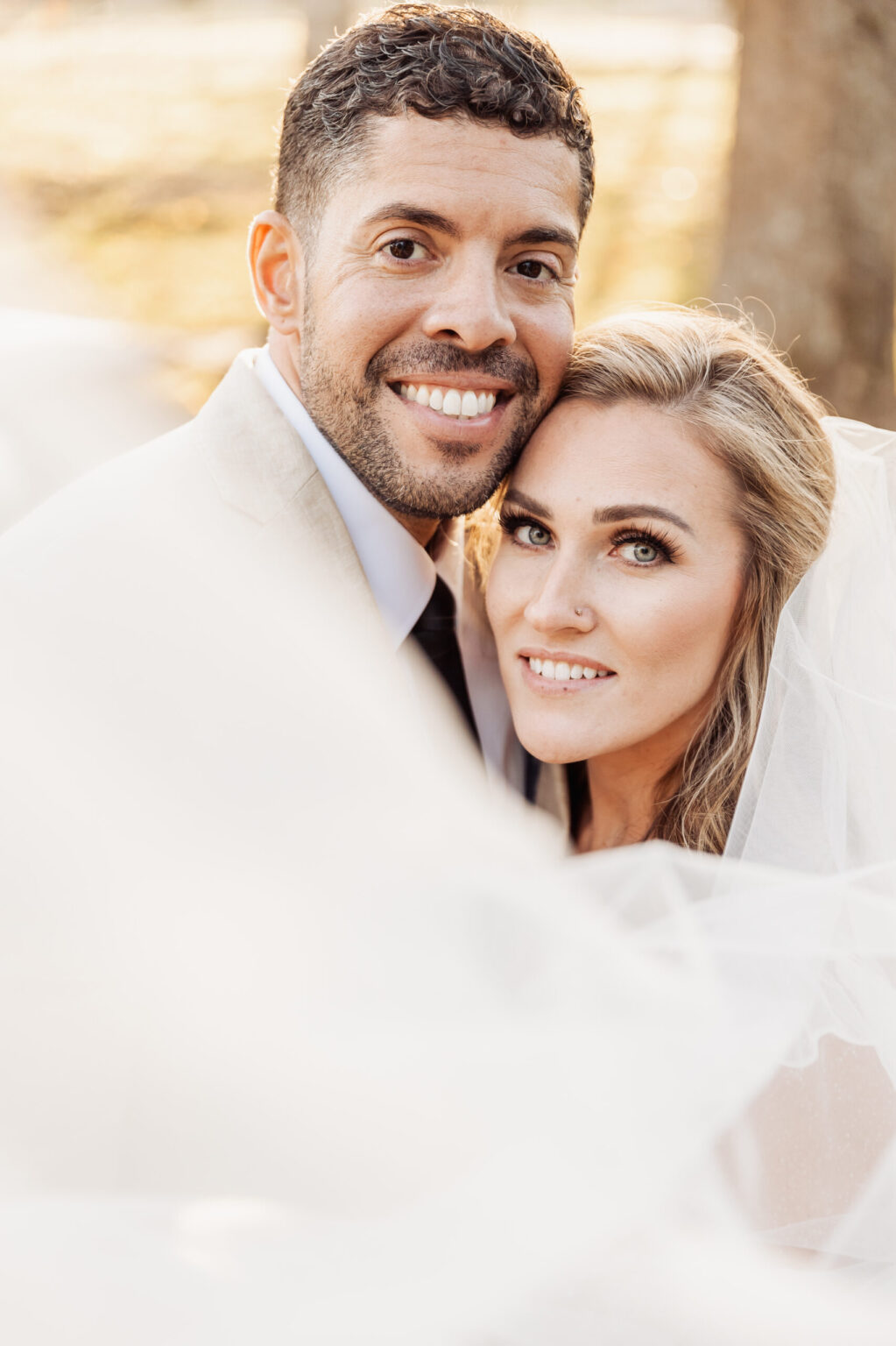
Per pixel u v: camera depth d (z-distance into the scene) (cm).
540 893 140
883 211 540
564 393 205
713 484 197
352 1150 110
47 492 180
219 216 997
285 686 141
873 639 195
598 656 201
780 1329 121
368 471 203
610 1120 117
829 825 180
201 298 846
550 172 194
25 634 143
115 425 204
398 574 212
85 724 129
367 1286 104
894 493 213
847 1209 138
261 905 119
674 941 140
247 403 197
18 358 188
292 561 176
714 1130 122
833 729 185
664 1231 118
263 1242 105
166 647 142
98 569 152
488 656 236
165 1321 99
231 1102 109
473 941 131
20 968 110
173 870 117
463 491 202
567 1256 109
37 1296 98
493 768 231
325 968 118
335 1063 113
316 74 197
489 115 187
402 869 132
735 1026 135
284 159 206
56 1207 103
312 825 131
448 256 192
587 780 232
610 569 201
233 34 1655
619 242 977
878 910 153
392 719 149
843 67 524
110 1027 108
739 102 552
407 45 188
